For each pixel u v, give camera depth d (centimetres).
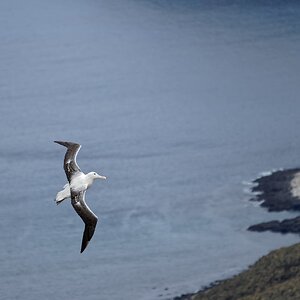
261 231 15812
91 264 14512
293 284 11850
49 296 13538
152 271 14288
